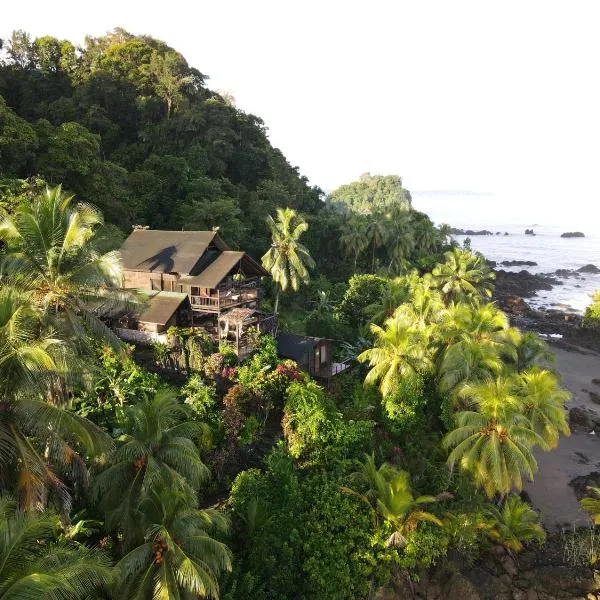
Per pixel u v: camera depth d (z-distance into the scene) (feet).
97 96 242.37
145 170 219.41
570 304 324.60
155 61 250.37
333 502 85.10
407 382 116.26
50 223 67.97
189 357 111.34
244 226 221.05
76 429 51.19
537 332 258.16
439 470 110.32
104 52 261.24
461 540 95.20
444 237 349.20
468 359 118.21
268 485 86.58
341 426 100.99
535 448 140.97
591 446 143.13
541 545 101.91
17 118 157.07
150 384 98.63
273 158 291.99
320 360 135.64
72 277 68.08
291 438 97.35
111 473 64.18
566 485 123.95
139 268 129.59
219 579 72.59
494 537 99.66
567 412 156.76
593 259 527.81
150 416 66.13
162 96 246.06
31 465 47.44
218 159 248.32
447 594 86.48
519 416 94.07
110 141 238.07
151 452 65.26
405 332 118.01
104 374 93.09
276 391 107.45
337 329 173.58
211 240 135.13
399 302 166.91
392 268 288.92
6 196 128.57
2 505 38.99
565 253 575.38
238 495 83.66
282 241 163.12
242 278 140.87
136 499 62.54
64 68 250.78
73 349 63.05
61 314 67.82
